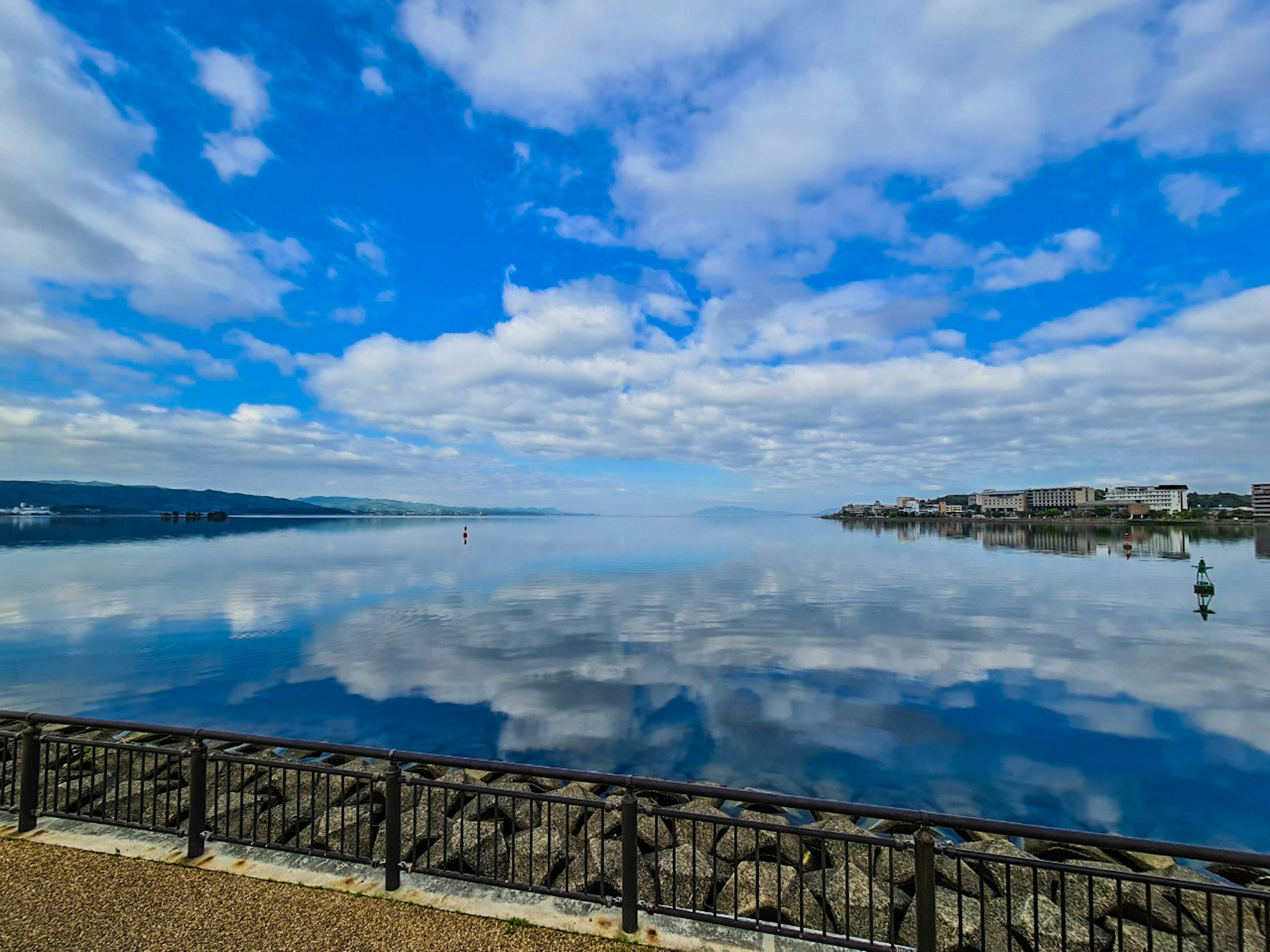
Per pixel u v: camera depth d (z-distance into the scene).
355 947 5.48
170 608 36.69
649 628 31.02
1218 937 7.55
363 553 82.62
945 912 7.62
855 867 8.70
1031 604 40.31
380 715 17.58
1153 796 13.13
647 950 5.55
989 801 12.84
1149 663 24.30
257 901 6.15
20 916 5.84
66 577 52.19
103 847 7.15
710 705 18.59
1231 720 17.59
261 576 53.69
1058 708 18.58
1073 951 7.11
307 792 11.40
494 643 27.36
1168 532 169.62
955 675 22.22
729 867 9.06
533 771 6.21
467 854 8.95
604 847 6.55
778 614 35.75
